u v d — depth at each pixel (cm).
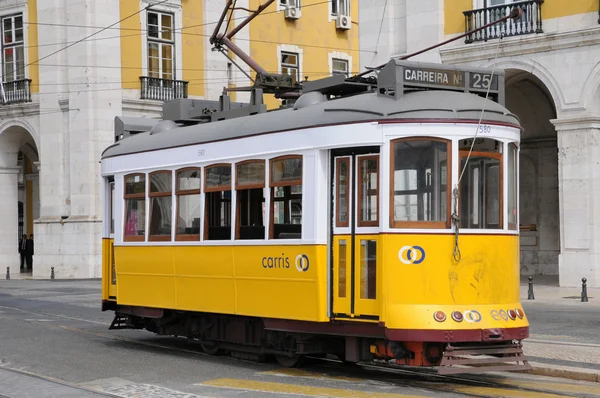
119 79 3853
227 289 1332
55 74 3897
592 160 2566
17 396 1074
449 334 1073
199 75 4141
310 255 1182
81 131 3806
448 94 1166
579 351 1367
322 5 4800
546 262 3188
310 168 1188
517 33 2678
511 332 1112
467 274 1113
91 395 1076
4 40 4097
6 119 4088
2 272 4172
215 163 1362
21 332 1795
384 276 1098
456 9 2783
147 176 1520
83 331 1827
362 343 1151
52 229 3888
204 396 1070
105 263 1667
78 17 3809
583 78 2567
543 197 3189
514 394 1053
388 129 1114
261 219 1272
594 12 2536
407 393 1066
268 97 4419
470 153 1132
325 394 1066
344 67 4944
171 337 1731
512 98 3100
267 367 1310
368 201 1132
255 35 4409
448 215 1114
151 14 3997
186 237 1420
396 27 2909
